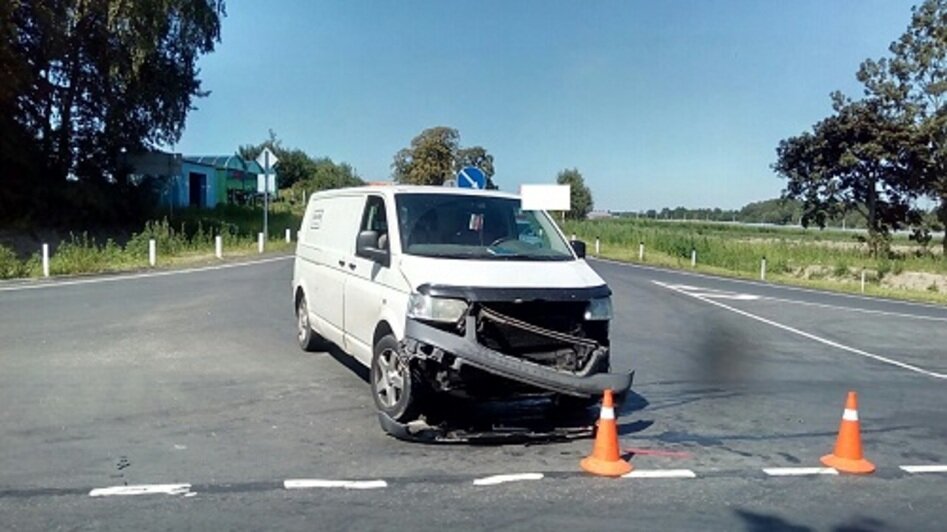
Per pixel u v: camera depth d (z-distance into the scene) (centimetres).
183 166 4975
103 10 3266
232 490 529
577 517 498
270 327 1223
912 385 967
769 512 518
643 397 858
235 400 772
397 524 478
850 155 3800
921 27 3759
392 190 775
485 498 527
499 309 636
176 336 1123
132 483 536
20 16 3073
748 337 1317
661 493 549
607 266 3195
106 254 2411
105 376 861
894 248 4519
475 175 1578
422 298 630
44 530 455
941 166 3769
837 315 1709
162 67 3638
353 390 823
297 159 8762
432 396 653
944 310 1981
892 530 494
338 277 852
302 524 473
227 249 3134
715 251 3866
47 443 620
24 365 905
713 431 720
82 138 3647
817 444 685
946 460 650
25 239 3275
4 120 3156
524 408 755
